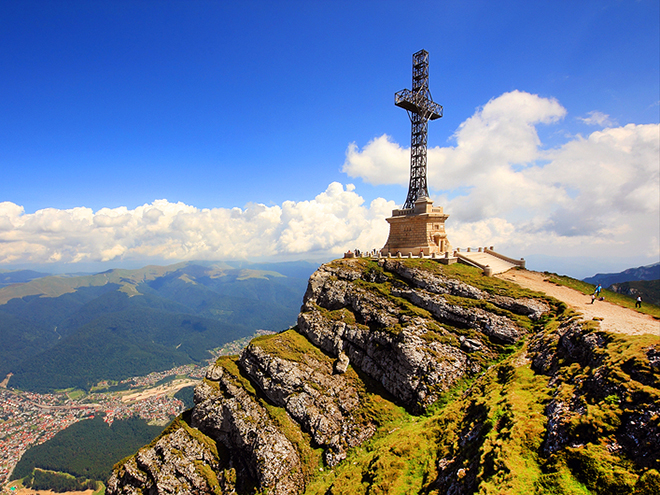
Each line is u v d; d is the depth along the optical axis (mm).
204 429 63344
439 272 66812
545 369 38500
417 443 38688
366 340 61906
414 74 88250
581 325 39156
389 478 35562
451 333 55625
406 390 52000
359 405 54500
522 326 51625
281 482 48125
